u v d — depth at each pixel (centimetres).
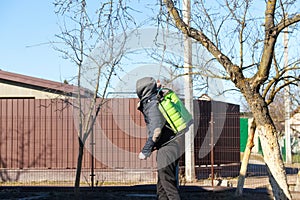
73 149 1775
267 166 767
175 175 628
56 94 1944
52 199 1227
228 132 1870
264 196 1255
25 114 1803
